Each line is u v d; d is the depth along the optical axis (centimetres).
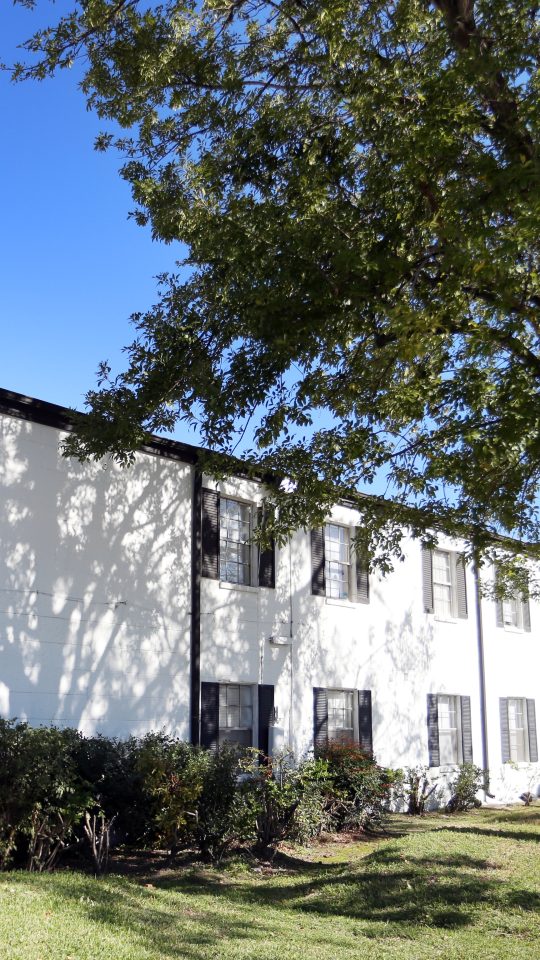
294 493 1295
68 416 1285
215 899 1019
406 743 1964
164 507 1517
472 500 1256
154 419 1291
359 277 1031
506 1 945
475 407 1014
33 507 1322
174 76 1195
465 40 1041
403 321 968
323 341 1125
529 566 2089
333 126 1159
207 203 1283
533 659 2456
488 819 1834
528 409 934
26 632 1284
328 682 1783
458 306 1032
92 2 1140
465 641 2209
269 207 1111
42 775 1041
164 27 1186
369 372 1150
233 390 1109
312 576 1795
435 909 991
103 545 1409
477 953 841
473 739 2180
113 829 1228
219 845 1249
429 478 1219
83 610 1362
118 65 1198
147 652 1444
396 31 1071
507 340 979
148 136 1268
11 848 1028
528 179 907
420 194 1053
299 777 1391
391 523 1325
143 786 1205
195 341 1245
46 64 1170
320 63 1140
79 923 800
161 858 1242
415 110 1042
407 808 1919
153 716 1434
